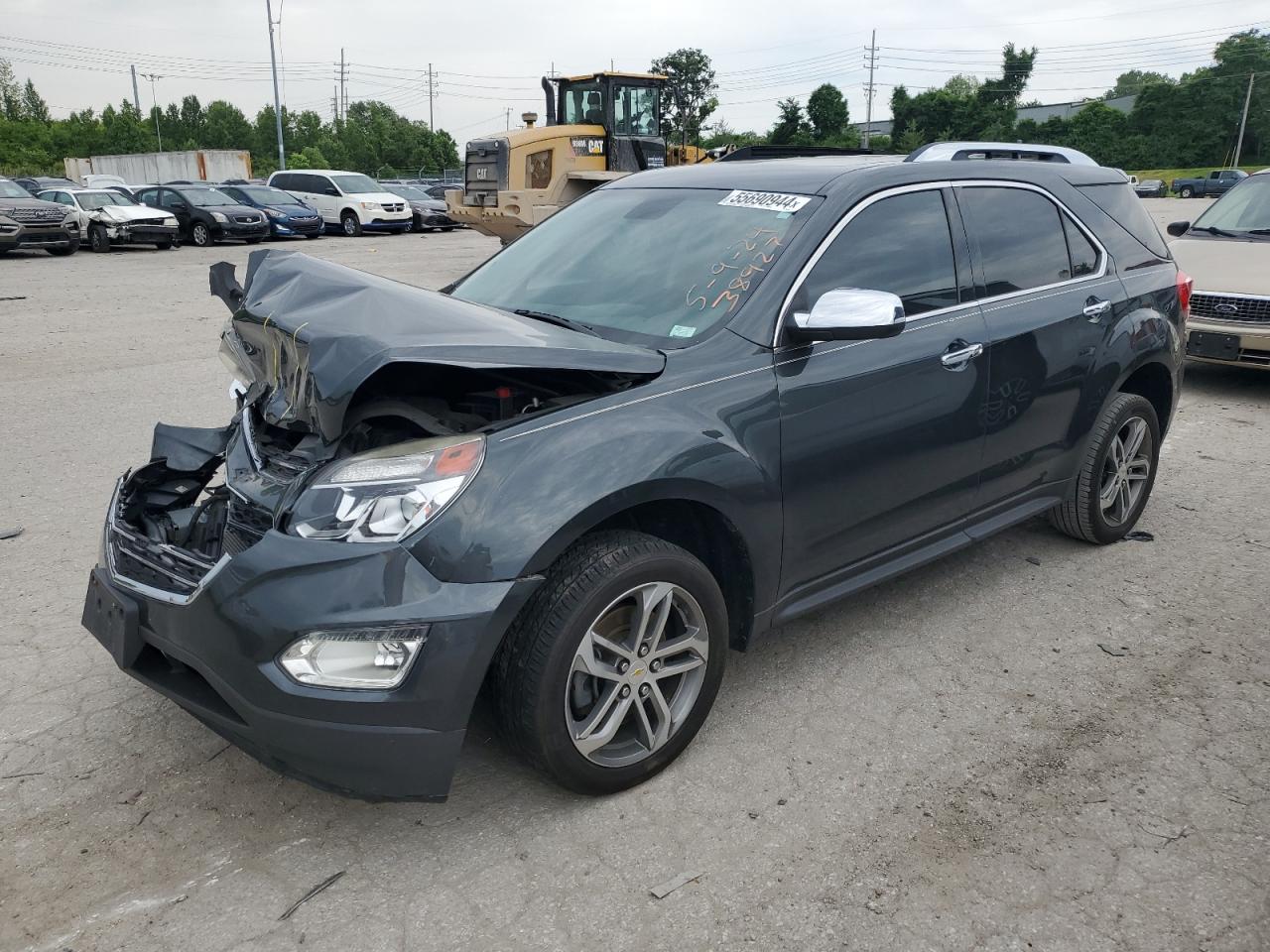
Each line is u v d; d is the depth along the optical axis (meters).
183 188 26.00
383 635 2.43
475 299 3.82
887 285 3.49
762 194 3.60
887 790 2.98
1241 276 7.58
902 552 3.70
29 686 3.56
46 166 87.81
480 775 3.06
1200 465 6.13
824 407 3.20
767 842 2.76
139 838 2.78
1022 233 4.09
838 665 3.72
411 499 2.49
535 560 2.54
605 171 16.58
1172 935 2.42
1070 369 4.16
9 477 5.85
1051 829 2.81
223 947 2.40
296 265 3.21
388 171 82.06
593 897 2.56
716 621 3.04
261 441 3.25
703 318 3.20
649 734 2.95
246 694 2.47
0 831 2.80
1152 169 100.69
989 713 3.40
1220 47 100.25
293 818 2.87
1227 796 2.95
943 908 2.51
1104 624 4.05
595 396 2.88
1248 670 3.68
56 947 2.39
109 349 10.05
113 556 2.98
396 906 2.53
